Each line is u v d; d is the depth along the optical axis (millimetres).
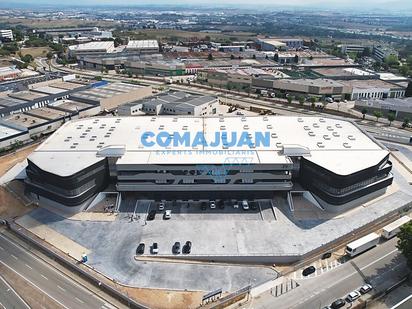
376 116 184125
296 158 109188
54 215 102312
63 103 190250
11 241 93812
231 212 103250
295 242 90938
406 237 80688
